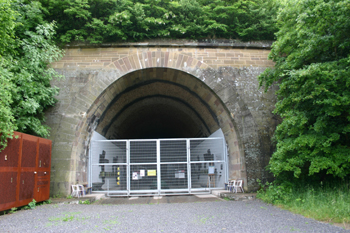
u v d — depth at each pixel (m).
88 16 10.97
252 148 10.85
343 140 8.02
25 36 9.59
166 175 12.16
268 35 11.91
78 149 10.90
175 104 16.02
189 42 11.50
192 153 12.52
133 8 10.93
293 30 8.65
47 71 9.78
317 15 6.99
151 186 11.97
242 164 10.93
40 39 9.31
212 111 12.77
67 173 10.24
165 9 11.48
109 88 11.33
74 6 10.73
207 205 8.34
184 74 11.57
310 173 7.30
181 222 5.77
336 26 6.97
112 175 12.16
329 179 8.73
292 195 8.18
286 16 8.74
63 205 8.73
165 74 12.01
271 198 8.46
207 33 11.59
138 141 12.50
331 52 8.02
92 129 12.00
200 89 12.04
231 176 11.87
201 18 11.60
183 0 11.34
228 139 12.09
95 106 11.30
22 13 9.66
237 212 6.96
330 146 7.60
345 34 7.21
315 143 7.55
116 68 11.21
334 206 6.28
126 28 11.12
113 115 14.27
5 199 6.93
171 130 22.73
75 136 10.59
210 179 12.62
